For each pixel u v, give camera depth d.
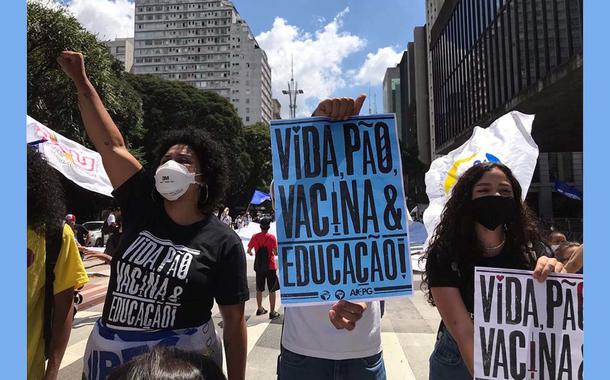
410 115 92.50
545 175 35.66
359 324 2.29
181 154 2.15
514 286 1.92
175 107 40.53
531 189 35.84
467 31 40.31
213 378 1.37
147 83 40.47
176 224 2.06
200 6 146.62
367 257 2.29
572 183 38.25
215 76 143.25
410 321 6.92
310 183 2.36
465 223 2.19
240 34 141.62
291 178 2.36
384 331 6.36
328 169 2.38
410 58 91.81
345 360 2.25
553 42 24.45
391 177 2.38
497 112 29.19
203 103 41.75
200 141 2.21
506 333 1.89
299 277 2.25
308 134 2.41
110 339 1.86
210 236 2.05
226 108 43.31
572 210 36.19
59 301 2.13
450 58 46.91
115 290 1.93
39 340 2.01
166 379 1.26
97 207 30.58
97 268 13.42
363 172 2.38
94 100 2.17
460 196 2.26
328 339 2.24
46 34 13.05
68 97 14.30
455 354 2.22
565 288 1.89
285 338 2.38
